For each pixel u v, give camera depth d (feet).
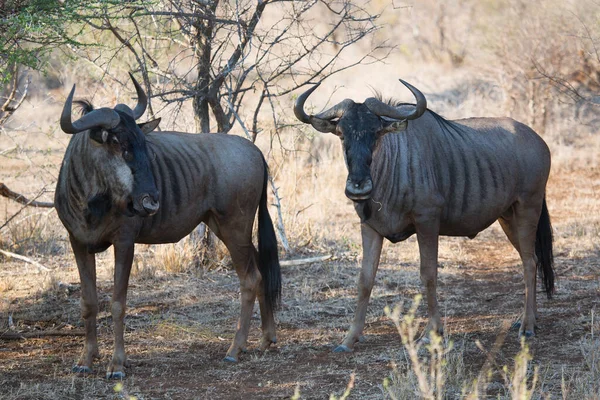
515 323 92.02
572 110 220.43
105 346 86.74
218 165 84.23
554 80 179.22
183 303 104.47
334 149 196.24
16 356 83.10
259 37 113.09
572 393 66.28
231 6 116.47
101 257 125.59
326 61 262.88
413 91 78.84
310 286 111.24
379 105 79.87
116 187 72.54
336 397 69.56
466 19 291.58
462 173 87.97
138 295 107.34
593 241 134.21
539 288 109.09
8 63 83.35
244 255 85.66
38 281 112.37
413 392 66.90
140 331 92.48
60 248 131.44
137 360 82.23
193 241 120.78
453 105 237.86
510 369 75.61
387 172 83.35
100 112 70.79
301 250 129.80
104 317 97.76
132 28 136.15
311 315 99.76
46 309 100.63
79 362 78.54
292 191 150.82
